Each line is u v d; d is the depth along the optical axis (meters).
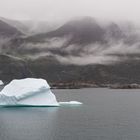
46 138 71.62
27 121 94.75
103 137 72.25
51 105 122.25
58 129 81.38
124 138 71.31
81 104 154.00
